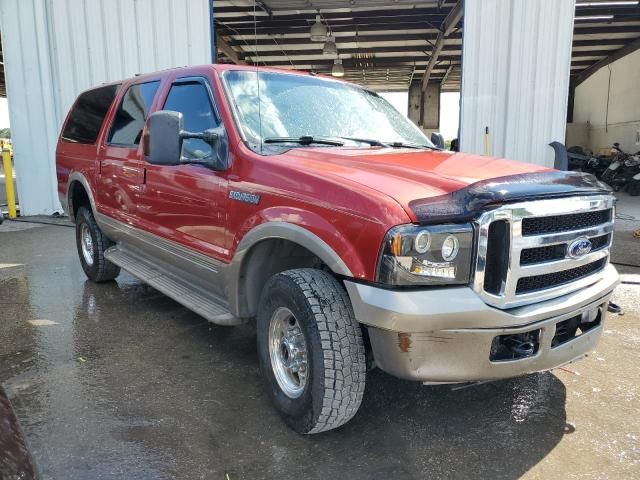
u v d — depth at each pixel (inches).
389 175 112.0
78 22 417.4
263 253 128.6
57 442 112.0
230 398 131.7
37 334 173.2
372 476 102.4
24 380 140.3
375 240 97.3
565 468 105.2
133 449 110.0
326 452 109.9
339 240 103.3
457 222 97.6
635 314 195.2
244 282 131.3
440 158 132.6
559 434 117.3
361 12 618.5
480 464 106.3
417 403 130.2
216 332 175.6
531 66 386.6
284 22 656.4
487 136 395.9
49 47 420.2
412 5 585.0
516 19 381.7
